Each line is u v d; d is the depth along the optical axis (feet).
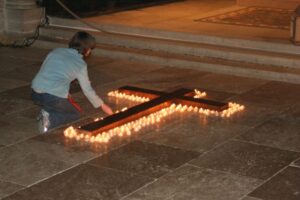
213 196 18.71
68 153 21.89
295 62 30.78
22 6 38.70
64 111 24.21
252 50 32.63
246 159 21.26
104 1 42.52
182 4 44.47
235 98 27.50
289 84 29.48
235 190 19.07
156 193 18.95
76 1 41.57
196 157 21.45
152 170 20.51
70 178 20.02
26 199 18.72
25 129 24.21
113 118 24.06
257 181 19.63
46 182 19.77
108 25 37.42
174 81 30.17
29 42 37.99
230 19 38.91
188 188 19.25
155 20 38.81
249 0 43.16
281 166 20.70
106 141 22.80
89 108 26.43
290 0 41.88
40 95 23.86
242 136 23.22
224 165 20.81
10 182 19.80
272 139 22.93
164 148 22.24
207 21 38.37
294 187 19.19
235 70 31.04
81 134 23.27
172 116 25.23
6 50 36.94
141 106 25.36
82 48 24.17
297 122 24.56
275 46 32.35
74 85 28.81
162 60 33.06
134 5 43.37
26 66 33.40
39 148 22.36
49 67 23.95
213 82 29.91
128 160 21.29
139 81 30.22
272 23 37.50
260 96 27.76
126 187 19.36
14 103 27.25
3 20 39.42
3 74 31.76
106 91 28.66
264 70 30.45
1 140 23.15
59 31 38.09
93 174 20.27
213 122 24.59
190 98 26.37
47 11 40.55
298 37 31.78
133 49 35.09
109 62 33.78
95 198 18.70
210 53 32.96
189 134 23.45
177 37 35.19
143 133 23.54
